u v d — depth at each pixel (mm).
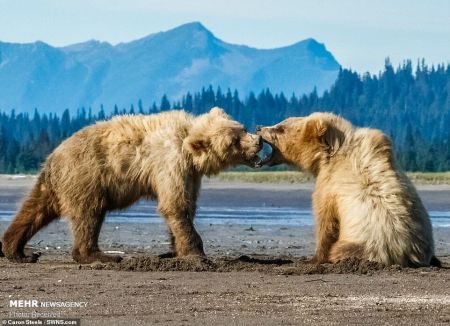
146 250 42219
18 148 199500
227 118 33219
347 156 31953
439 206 85688
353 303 24984
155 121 33250
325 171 32281
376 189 31078
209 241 47750
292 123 33469
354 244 30828
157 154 32656
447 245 48250
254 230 55094
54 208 33969
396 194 31000
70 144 33500
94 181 33062
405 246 30781
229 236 50906
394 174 31359
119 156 32969
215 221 62406
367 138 31859
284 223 61500
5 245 34094
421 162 191000
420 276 29375
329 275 29844
